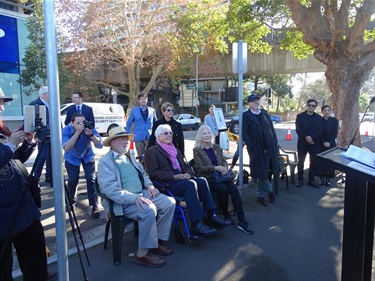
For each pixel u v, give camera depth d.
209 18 16.70
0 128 2.57
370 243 2.45
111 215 3.48
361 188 2.26
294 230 4.34
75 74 21.95
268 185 5.31
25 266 2.58
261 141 5.25
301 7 8.17
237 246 3.88
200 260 3.56
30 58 12.49
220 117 8.20
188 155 11.12
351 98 8.09
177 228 4.01
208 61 27.59
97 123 16.70
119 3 19.80
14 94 13.35
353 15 10.53
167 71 23.47
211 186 4.48
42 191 6.26
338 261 3.51
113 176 3.55
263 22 10.30
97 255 3.68
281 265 3.43
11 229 2.28
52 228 4.49
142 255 3.46
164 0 19.77
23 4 13.71
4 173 2.29
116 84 30.34
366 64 7.88
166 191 4.05
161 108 5.68
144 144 6.80
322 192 6.09
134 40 20.80
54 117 2.02
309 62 26.75
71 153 4.79
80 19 19.88
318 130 6.37
